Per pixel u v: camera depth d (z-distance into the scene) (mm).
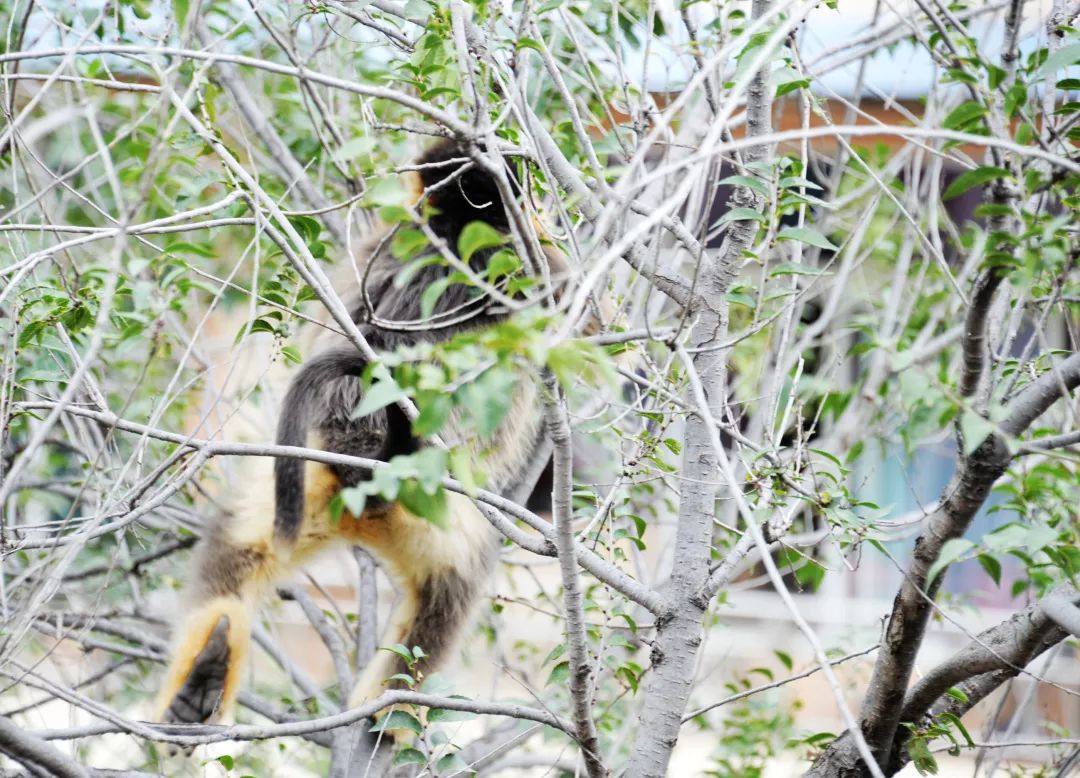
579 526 8094
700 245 5582
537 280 4266
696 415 6016
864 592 13039
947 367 7699
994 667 5703
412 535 7844
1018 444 4453
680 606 6062
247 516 7832
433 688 5867
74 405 6129
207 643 7535
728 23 6797
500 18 6402
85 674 9258
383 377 4414
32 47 7113
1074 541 6125
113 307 7203
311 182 9336
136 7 7336
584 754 5547
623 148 6648
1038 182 4809
